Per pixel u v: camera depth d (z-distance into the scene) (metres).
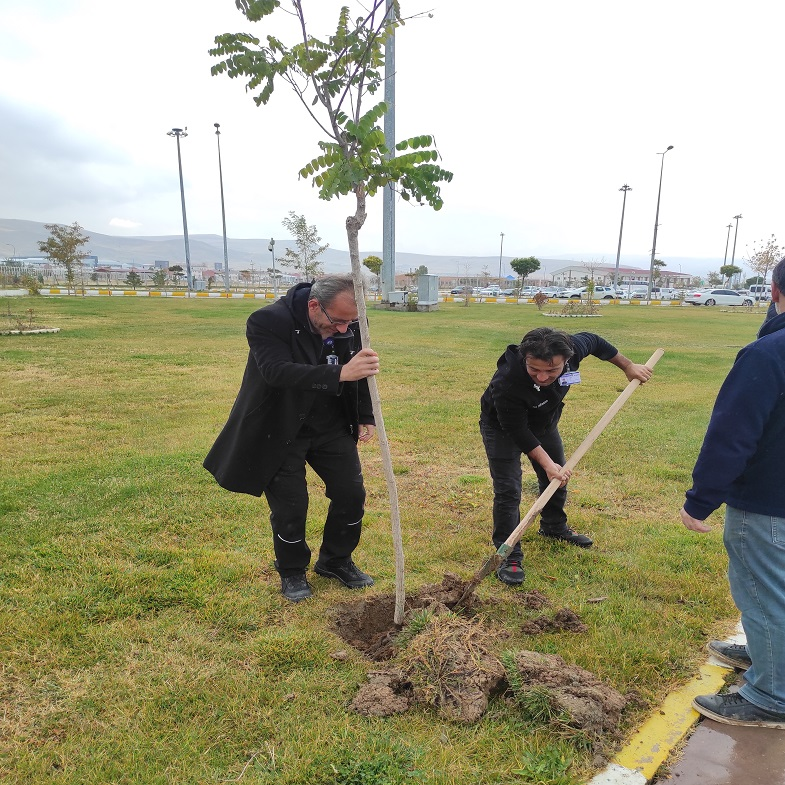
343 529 3.66
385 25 2.59
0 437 6.59
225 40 2.56
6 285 43.81
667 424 7.87
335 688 2.76
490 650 2.99
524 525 3.27
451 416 8.16
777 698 2.58
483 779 2.26
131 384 9.67
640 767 2.37
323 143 2.57
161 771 2.27
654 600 3.62
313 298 3.08
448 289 85.69
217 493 4.99
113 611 3.27
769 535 2.45
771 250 52.44
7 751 2.35
